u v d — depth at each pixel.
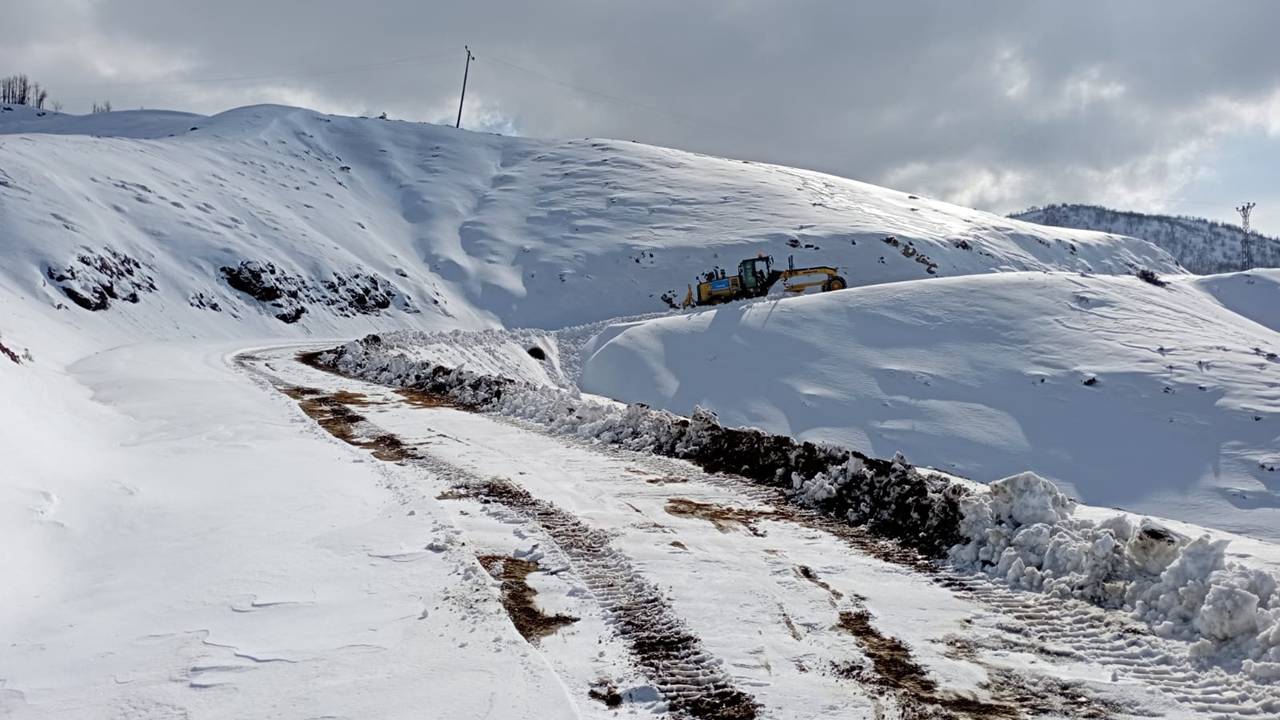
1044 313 32.06
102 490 7.69
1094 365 27.22
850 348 29.47
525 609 5.47
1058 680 4.45
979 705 4.18
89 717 4.07
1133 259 79.50
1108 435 23.19
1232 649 4.52
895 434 23.86
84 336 25.41
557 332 40.28
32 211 30.86
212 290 36.38
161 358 22.00
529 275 55.62
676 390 28.28
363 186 67.50
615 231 62.47
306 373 19.98
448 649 4.75
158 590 5.68
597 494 8.43
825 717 4.06
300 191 57.22
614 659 4.72
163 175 44.59
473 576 5.90
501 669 4.50
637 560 6.36
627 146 88.25
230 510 7.57
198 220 40.91
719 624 5.19
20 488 6.75
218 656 4.69
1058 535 6.01
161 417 12.45
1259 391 24.52
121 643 4.88
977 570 6.20
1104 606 5.37
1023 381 26.50
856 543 6.89
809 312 32.66
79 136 46.06
